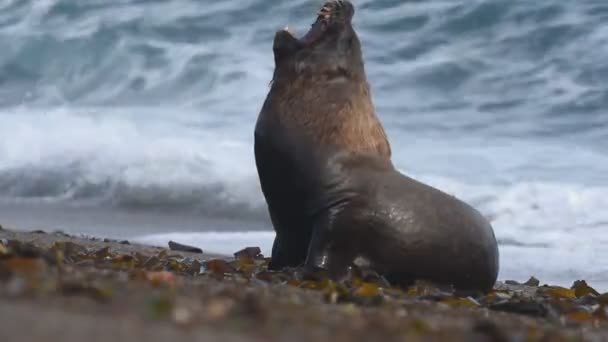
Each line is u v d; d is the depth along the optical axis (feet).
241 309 62.95
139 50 299.79
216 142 233.55
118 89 289.53
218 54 292.40
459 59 288.71
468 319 86.07
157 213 206.59
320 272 113.60
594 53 287.07
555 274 162.09
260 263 138.00
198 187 215.51
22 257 91.30
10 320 51.49
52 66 302.25
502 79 280.10
